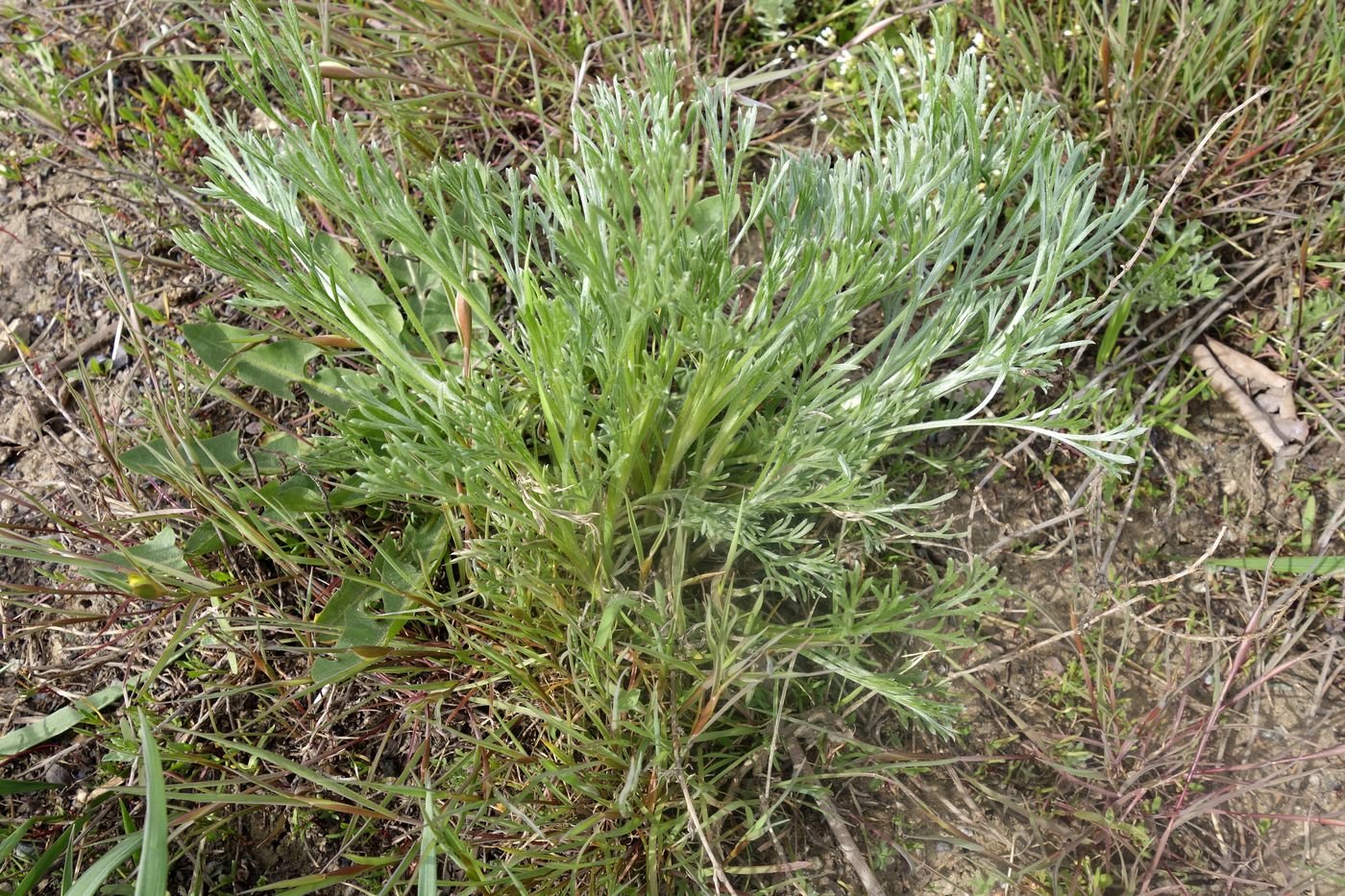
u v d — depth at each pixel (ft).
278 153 1.64
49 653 2.01
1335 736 1.89
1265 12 2.21
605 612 1.65
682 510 1.78
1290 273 2.16
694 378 1.67
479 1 2.35
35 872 1.70
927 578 2.01
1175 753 1.84
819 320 1.65
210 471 1.96
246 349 1.98
